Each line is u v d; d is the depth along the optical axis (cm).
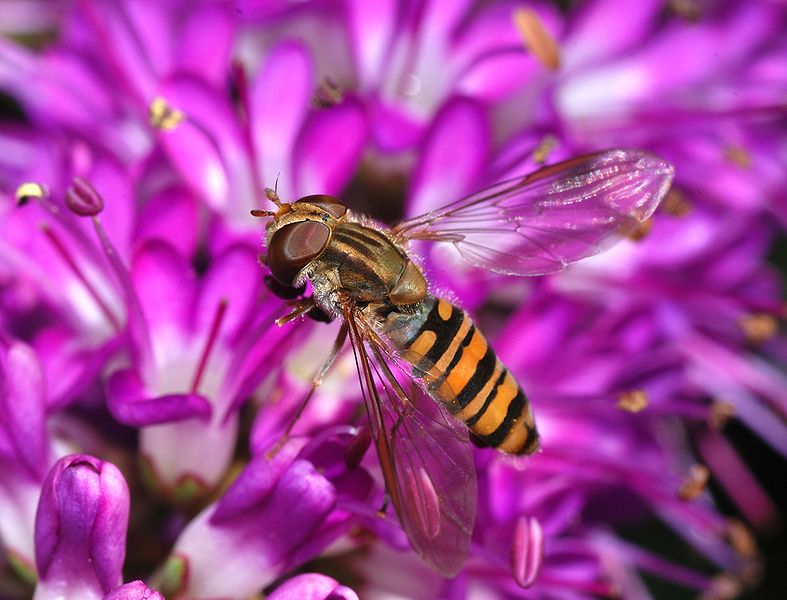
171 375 9
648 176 9
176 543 9
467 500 8
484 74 10
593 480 9
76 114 10
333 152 9
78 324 9
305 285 9
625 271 10
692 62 10
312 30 10
